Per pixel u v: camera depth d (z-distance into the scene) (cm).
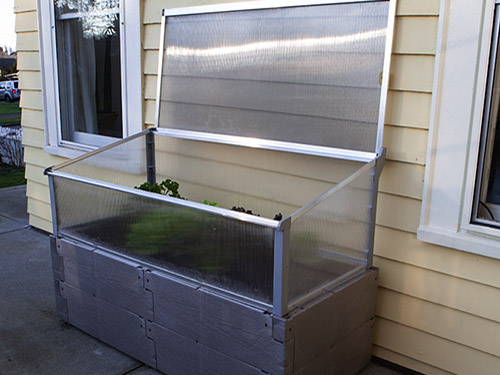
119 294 228
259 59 239
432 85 196
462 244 194
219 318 189
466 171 191
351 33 207
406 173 209
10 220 456
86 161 262
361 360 220
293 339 173
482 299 198
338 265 196
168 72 283
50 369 226
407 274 217
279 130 237
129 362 232
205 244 189
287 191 253
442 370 215
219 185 283
